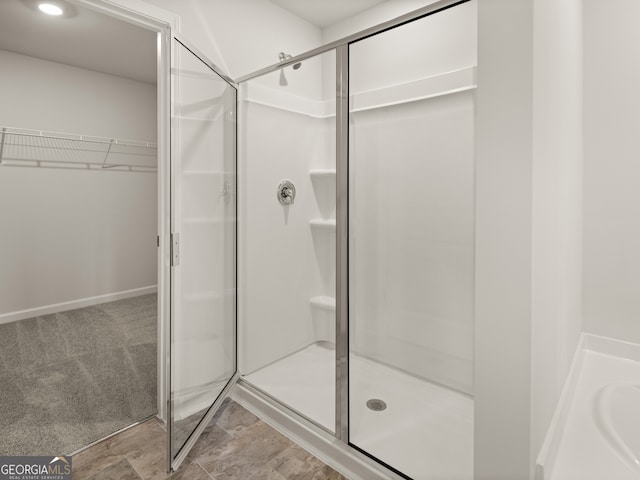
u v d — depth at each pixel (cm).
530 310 91
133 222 430
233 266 215
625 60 177
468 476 139
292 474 156
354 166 169
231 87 206
